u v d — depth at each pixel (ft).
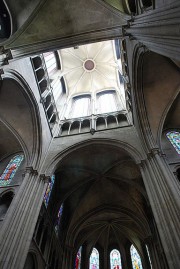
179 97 49.24
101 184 61.46
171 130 52.80
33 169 43.32
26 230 32.32
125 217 68.08
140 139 46.70
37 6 39.14
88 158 56.13
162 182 33.04
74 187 58.95
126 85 53.36
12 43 35.32
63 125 61.36
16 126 49.90
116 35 39.06
